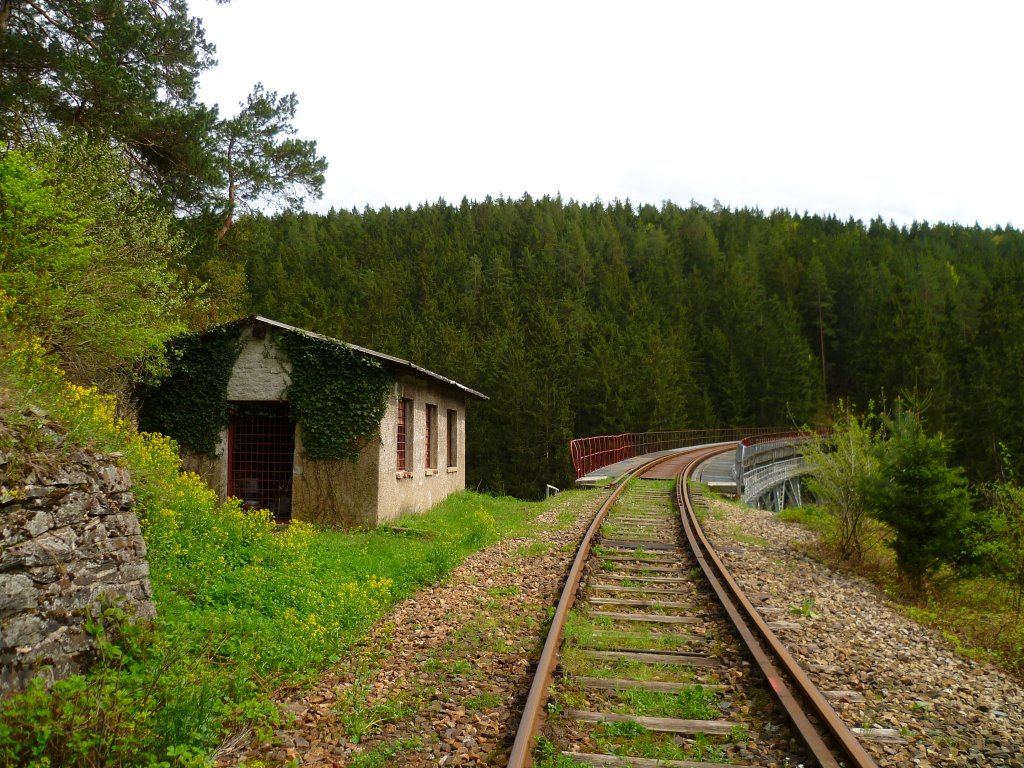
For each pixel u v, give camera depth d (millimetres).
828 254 101125
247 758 4133
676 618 7055
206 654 5332
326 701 4996
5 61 13320
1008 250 123000
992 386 46875
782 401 67062
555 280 86438
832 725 4246
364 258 94250
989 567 9508
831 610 7840
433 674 5508
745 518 15773
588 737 4379
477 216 117875
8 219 8531
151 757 3537
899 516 9531
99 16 14719
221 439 13453
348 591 7406
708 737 4418
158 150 16594
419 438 15742
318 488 13039
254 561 8352
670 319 77562
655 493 19688
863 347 73125
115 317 9938
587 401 54156
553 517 15117
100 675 4281
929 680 5699
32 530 4512
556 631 6031
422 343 57500
